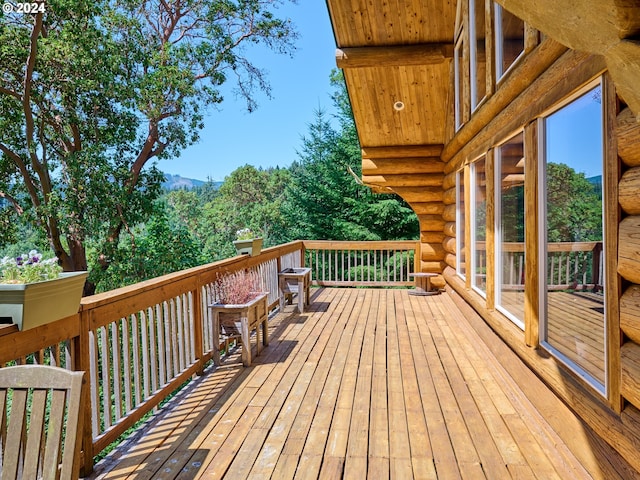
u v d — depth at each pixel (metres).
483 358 4.79
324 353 5.04
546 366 3.02
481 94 5.55
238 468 2.69
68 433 1.50
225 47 17.53
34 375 1.57
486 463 2.71
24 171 13.90
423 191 9.13
